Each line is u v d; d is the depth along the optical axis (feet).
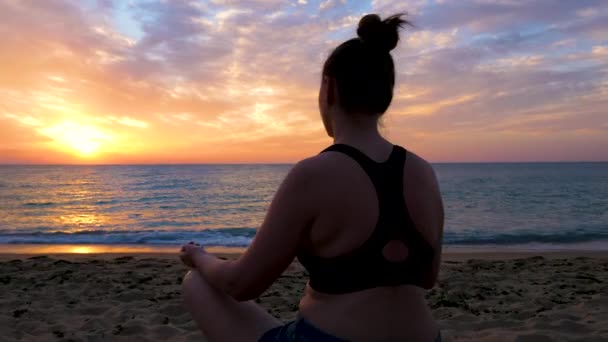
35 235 53.11
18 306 15.69
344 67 4.14
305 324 4.02
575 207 89.04
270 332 4.67
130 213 86.99
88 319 14.12
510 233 54.19
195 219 77.77
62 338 11.98
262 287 4.25
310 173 3.92
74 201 111.65
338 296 3.88
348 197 3.84
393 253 3.85
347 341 3.76
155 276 21.35
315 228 3.94
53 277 20.85
